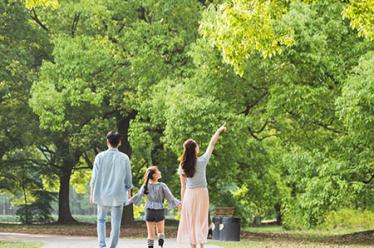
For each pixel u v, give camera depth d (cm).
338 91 2558
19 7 3731
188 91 2816
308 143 2948
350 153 2508
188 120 2695
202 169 1194
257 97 2902
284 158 2659
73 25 3650
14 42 3772
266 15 1694
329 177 2455
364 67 2266
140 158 4278
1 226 3994
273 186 3619
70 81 3188
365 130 2312
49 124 3325
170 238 2614
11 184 4756
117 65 3362
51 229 3516
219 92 2844
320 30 2580
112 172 1274
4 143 4188
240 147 3052
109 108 3634
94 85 3359
